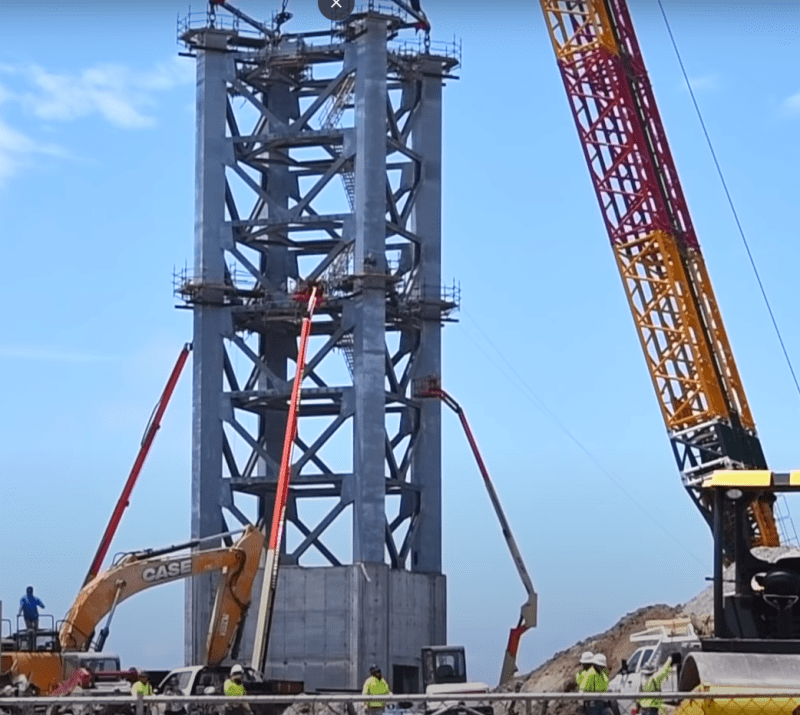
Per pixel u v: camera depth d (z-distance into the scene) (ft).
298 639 344.08
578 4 313.32
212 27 365.81
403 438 367.04
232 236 359.87
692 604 288.92
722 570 76.59
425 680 216.95
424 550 360.89
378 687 134.82
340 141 363.56
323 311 357.41
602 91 312.91
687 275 313.73
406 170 377.30
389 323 364.17
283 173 372.17
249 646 345.31
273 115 364.79
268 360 364.17
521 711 113.29
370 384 348.38
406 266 377.30
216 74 365.61
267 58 365.20
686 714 69.41
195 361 355.36
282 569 346.33
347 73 361.51
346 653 340.59
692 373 315.78
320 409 364.17
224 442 356.38
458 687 187.83
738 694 67.77
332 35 365.61
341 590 342.85
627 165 313.12
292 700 69.97
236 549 224.74
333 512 348.18
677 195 315.37
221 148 363.35
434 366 365.61
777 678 70.23
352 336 352.90
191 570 221.46
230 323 356.38
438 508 362.53
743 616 76.02
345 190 363.35
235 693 147.33
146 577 218.59
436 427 363.97
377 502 345.72
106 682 182.09
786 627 74.95
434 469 363.15
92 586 214.90
